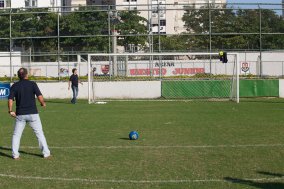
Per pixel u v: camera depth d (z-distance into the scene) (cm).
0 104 3038
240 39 3916
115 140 1383
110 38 3903
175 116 2120
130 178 892
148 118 2038
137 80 3634
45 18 3978
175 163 1030
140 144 1303
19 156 1126
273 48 3916
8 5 9312
